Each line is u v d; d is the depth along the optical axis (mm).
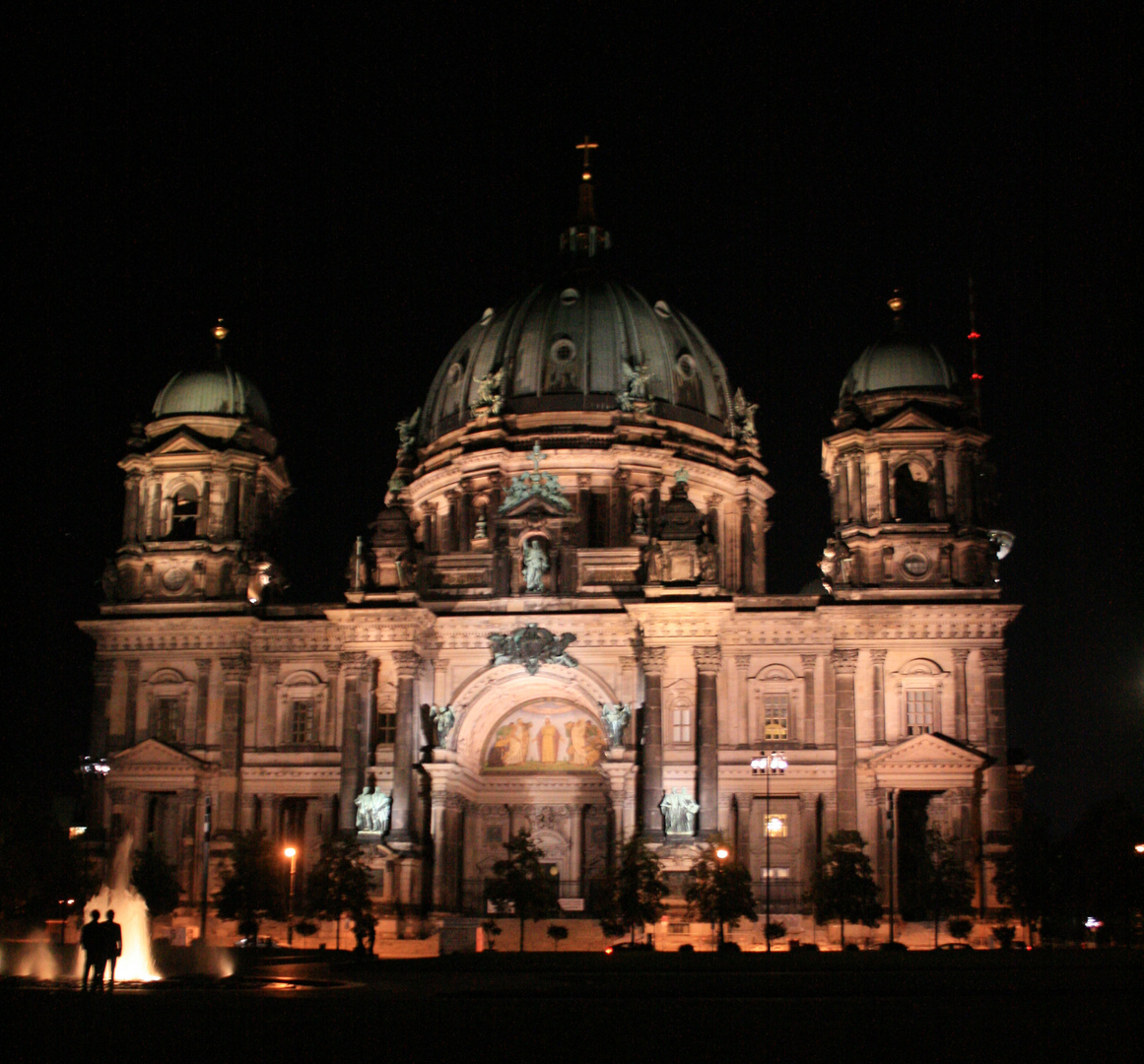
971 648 106812
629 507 122750
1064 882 103250
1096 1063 31578
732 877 95250
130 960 75625
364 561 112125
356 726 109375
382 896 105500
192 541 116188
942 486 111625
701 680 106812
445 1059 32750
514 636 110688
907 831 109688
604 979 63812
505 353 130875
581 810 118062
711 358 136875
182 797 111500
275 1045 34969
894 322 118500
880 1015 43750
